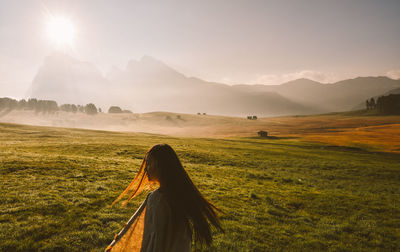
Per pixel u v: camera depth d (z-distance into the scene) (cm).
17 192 1111
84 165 1897
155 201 245
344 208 1464
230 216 1119
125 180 1598
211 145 5597
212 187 1681
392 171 3438
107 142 4397
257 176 2367
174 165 261
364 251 916
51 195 1118
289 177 2527
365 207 1527
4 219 827
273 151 5156
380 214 1418
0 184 1221
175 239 243
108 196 1203
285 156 4422
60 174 1552
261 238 922
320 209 1419
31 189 1187
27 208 934
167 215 238
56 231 787
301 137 12331
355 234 1088
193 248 777
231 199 1423
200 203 272
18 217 853
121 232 276
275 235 973
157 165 260
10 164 1633
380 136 12338
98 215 955
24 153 2286
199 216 265
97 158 2438
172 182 253
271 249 848
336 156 5262
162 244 232
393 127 16800
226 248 800
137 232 276
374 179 2875
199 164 2878
